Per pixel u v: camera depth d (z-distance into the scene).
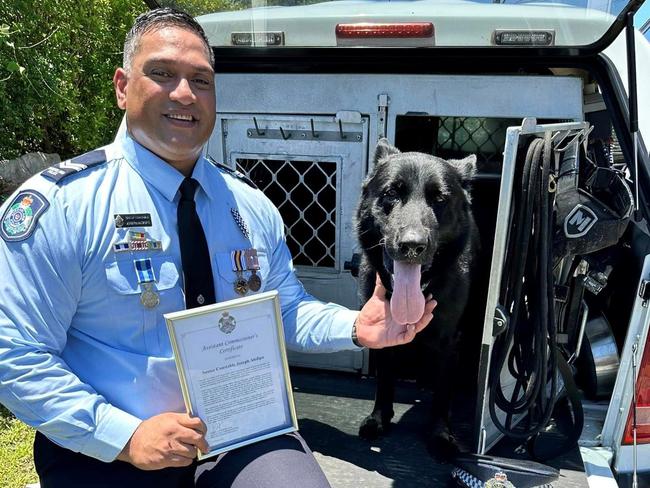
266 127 2.77
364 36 2.51
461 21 2.41
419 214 1.95
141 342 1.54
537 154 1.77
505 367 2.12
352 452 2.21
